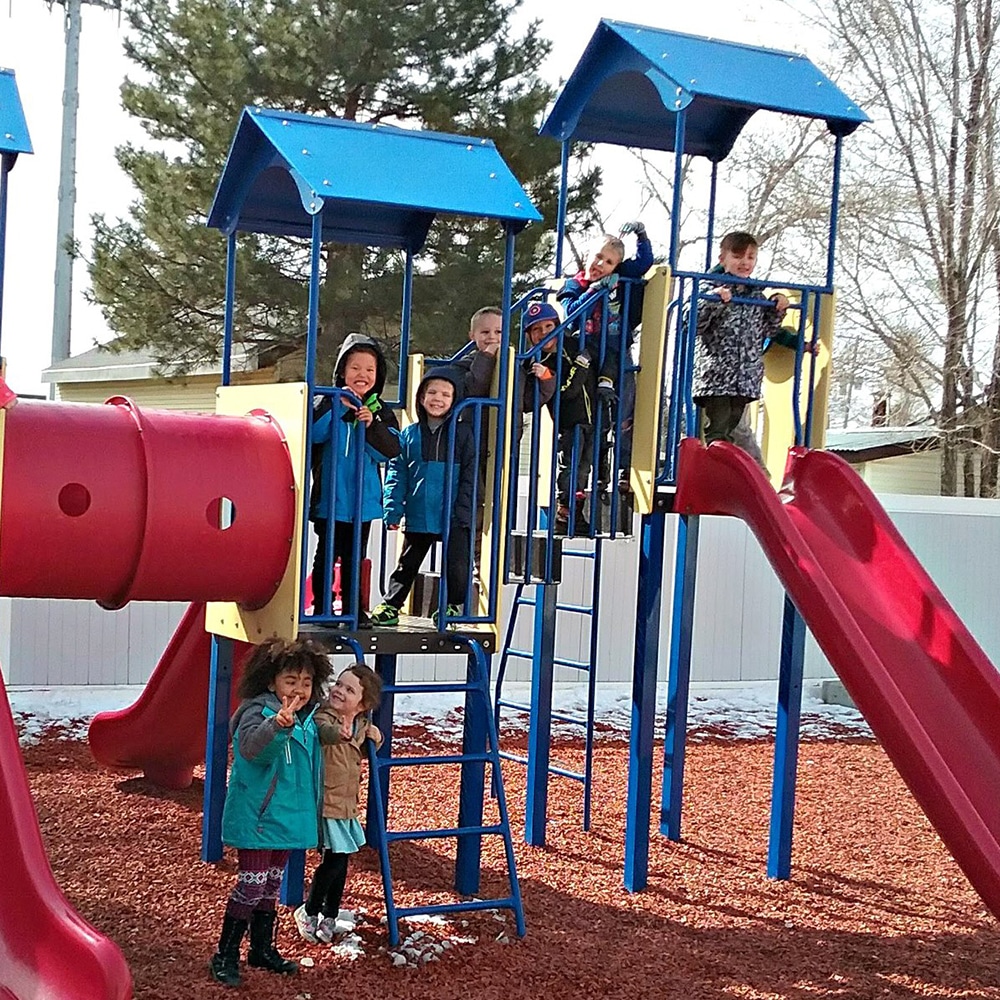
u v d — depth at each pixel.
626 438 7.52
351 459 6.42
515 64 19.44
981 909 7.30
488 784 9.66
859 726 13.24
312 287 6.16
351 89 18.77
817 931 6.77
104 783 8.88
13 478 5.78
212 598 6.38
